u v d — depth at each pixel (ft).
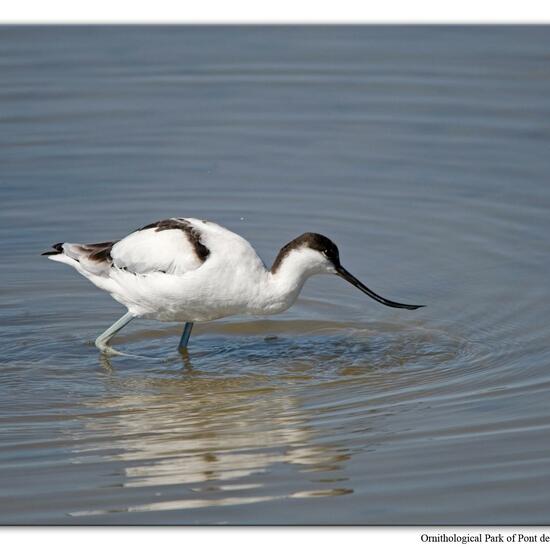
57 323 44.70
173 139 60.70
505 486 30.86
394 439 33.94
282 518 29.55
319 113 62.90
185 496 30.66
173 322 45.29
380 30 72.43
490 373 39.17
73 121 62.13
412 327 43.96
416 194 55.06
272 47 70.33
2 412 36.45
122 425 35.45
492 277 47.42
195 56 69.15
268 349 42.29
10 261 49.57
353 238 51.42
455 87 64.80
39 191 55.62
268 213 53.83
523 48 68.95
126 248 39.83
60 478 31.71
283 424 35.35
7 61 67.82
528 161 57.36
